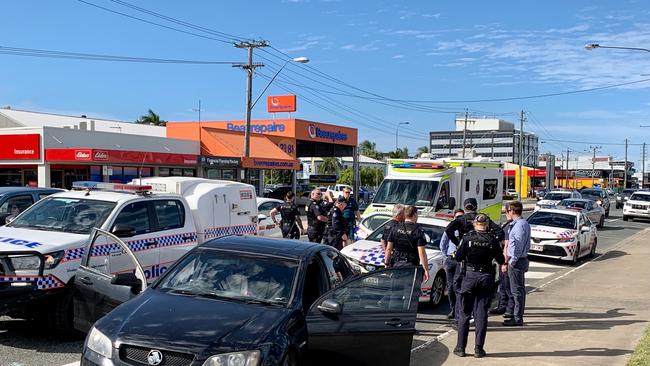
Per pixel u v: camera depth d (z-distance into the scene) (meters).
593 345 7.50
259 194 40.66
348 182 66.44
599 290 12.03
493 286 7.07
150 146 31.12
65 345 7.00
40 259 6.92
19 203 11.29
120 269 7.80
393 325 5.16
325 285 6.07
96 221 7.91
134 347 4.57
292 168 40.06
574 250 16.22
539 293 11.66
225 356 4.52
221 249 6.08
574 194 35.28
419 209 16.33
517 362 6.73
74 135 27.14
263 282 5.61
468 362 6.76
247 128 29.52
